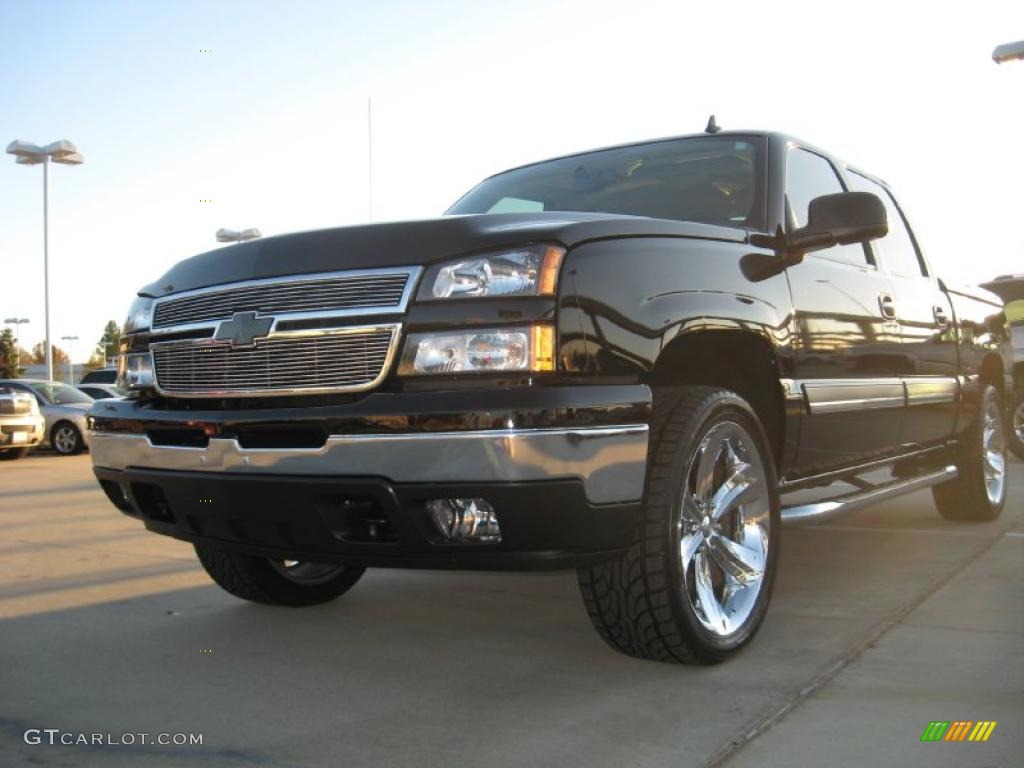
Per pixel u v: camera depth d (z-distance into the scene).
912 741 2.49
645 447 2.78
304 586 4.00
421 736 2.59
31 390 16.14
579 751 2.46
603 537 2.73
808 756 2.41
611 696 2.86
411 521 2.67
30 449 15.84
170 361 3.21
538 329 2.63
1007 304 9.91
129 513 3.53
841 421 3.95
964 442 5.61
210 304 3.09
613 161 4.39
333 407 2.73
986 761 2.37
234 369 2.99
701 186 3.98
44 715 2.78
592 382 2.70
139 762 2.44
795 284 3.66
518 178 4.64
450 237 2.78
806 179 4.25
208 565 3.87
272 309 2.93
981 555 4.84
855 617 3.69
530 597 4.18
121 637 3.61
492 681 3.04
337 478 2.70
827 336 3.82
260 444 2.86
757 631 3.29
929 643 3.34
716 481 3.29
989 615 3.69
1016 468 9.33
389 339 2.74
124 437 3.22
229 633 3.65
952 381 5.18
